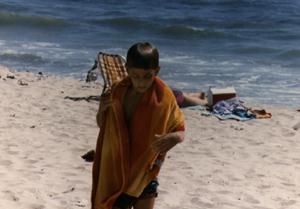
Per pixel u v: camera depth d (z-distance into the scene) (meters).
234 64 30.69
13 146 13.29
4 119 16.03
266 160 13.48
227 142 15.01
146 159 5.75
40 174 11.36
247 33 42.50
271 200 10.77
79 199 10.07
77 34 40.00
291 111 19.45
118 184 5.79
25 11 49.03
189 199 10.57
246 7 54.47
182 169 12.41
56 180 11.08
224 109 18.42
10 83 21.75
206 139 15.23
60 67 28.55
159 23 44.75
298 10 53.06
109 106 5.77
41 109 17.69
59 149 13.38
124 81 5.82
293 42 38.75
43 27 41.78
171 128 5.77
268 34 42.03
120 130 5.72
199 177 11.88
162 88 5.75
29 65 28.89
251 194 11.01
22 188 10.40
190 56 33.09
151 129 5.71
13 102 18.38
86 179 11.27
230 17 49.44
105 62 17.80
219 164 12.95
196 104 19.22
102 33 40.62
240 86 25.05
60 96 19.89
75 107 18.30
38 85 21.75
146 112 5.70
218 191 11.09
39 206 9.59
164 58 31.97
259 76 27.36
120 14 49.38
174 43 38.34
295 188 11.54
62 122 16.20
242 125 17.11
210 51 35.28
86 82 22.81
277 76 27.50
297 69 29.62
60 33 40.31
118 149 5.74
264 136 15.86
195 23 46.44
